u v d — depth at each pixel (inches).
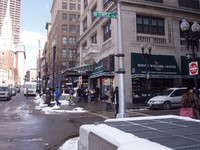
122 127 133.6
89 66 1386.6
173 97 853.8
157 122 151.4
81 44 1807.3
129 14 1094.4
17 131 463.5
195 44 532.7
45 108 901.8
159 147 84.1
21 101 1419.8
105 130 121.3
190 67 487.5
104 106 978.1
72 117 669.9
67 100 1304.1
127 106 926.4
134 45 1080.8
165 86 1136.8
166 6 1180.5
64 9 3280.0
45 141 380.2
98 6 1368.1
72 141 365.7
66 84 2356.1
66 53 3184.1
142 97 1070.4
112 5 1127.6
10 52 5708.7
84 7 1806.1
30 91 2154.3
